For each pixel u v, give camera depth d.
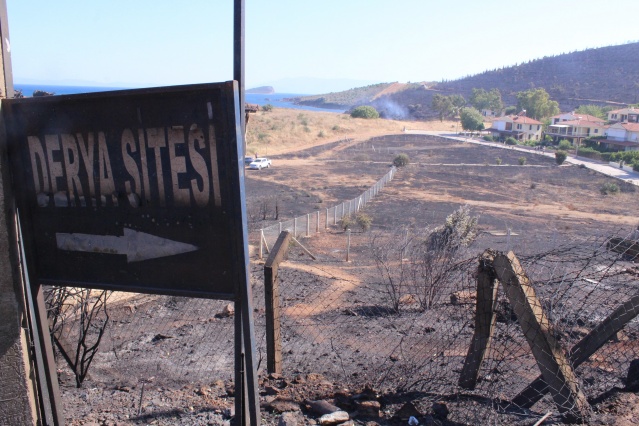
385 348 6.79
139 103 3.18
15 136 3.41
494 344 4.81
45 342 3.63
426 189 50.00
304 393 4.54
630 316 4.06
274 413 4.12
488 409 3.97
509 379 4.70
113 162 3.30
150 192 3.27
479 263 4.22
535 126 115.94
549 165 71.44
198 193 3.18
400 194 46.50
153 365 6.52
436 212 37.56
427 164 69.25
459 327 6.70
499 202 44.34
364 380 5.21
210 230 3.21
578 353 4.31
